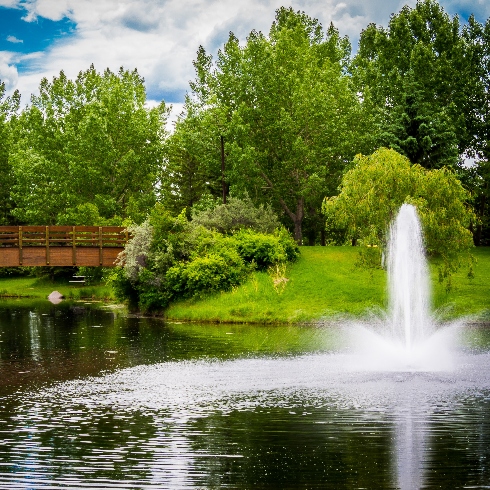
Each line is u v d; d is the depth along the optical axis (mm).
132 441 17641
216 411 20438
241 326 41281
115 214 74375
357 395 22188
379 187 41969
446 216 41750
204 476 15094
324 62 72062
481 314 40781
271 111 66500
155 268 48656
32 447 17266
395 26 70438
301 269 51031
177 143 77000
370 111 66062
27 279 81250
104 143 74500
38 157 78125
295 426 18766
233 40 70125
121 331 39094
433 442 17250
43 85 90688
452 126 58062
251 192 65125
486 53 67875
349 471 15297
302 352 30812
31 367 28016
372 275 45312
